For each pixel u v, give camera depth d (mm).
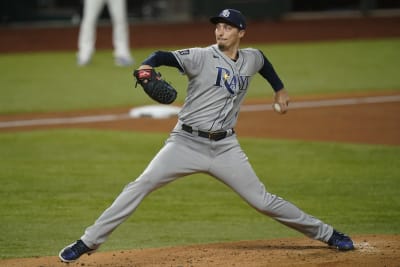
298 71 73000
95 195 32875
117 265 22156
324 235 22969
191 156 21578
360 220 29156
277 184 34688
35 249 25344
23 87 64750
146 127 48750
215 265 21828
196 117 21375
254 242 24812
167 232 27719
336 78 68750
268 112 53812
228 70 21312
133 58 81125
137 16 113375
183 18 114062
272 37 98125
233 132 22031
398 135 45656
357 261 21891
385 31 102688
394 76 69438
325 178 35781
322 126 48688
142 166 38250
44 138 45125
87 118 52062
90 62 79125
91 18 75500
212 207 31484
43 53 86062
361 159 39594
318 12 120562
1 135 46281
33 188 33969
